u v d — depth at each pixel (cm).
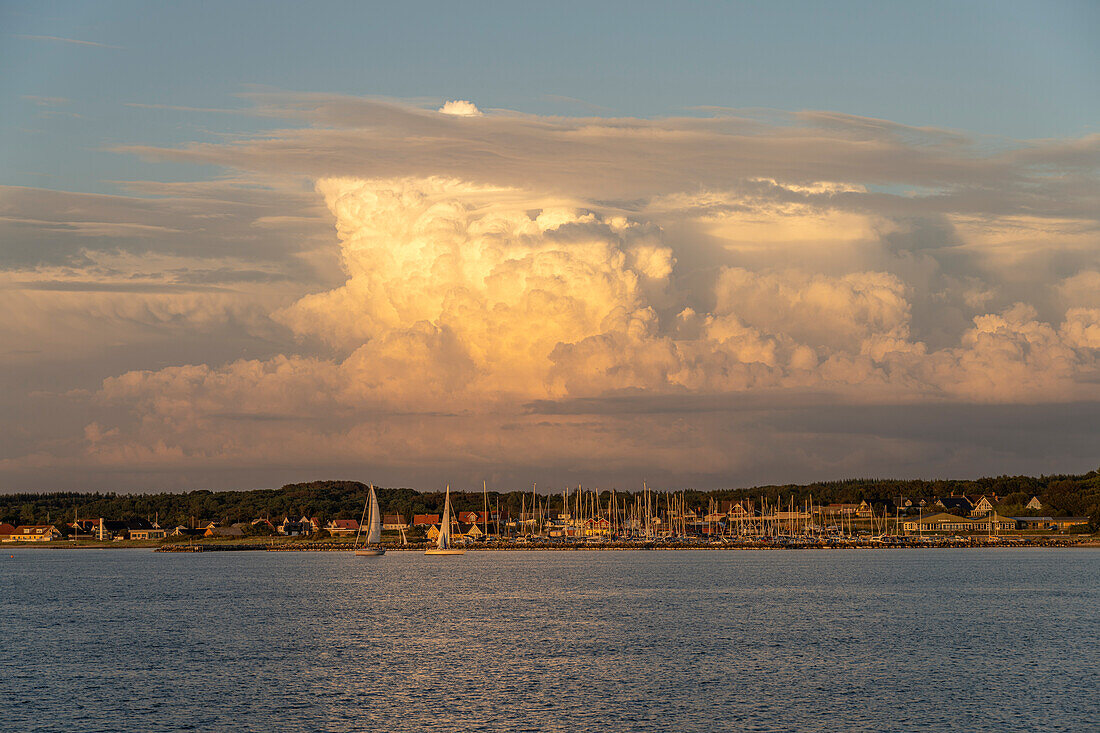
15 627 14088
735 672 9994
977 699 8688
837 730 7738
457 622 14250
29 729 7881
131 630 13638
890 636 12400
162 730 7844
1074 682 9375
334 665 10556
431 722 8038
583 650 11444
